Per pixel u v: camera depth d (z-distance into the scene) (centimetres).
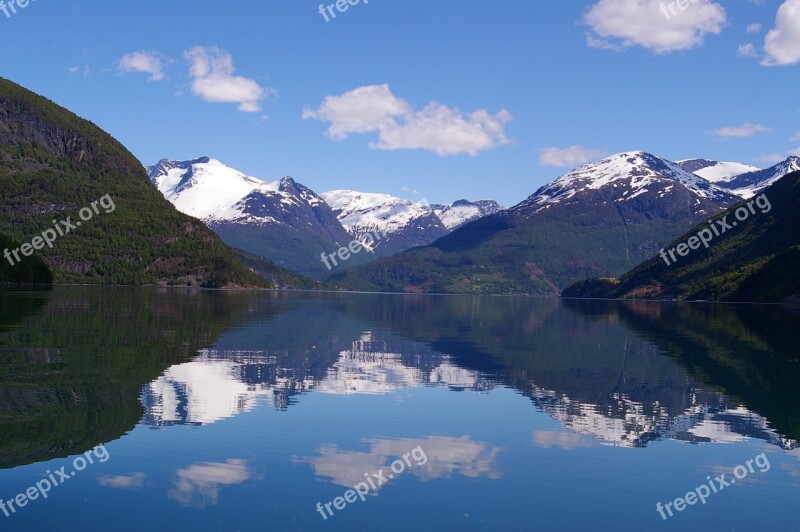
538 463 2870
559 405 3947
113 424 3244
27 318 8525
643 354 6381
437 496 2491
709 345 7269
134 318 9288
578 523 2292
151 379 4341
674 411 3831
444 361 5722
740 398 4206
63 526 2167
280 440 3091
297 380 4538
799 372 5266
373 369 5153
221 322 9238
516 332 8962
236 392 4053
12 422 3212
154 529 2164
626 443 3183
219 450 2922
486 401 4019
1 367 4625
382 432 3275
